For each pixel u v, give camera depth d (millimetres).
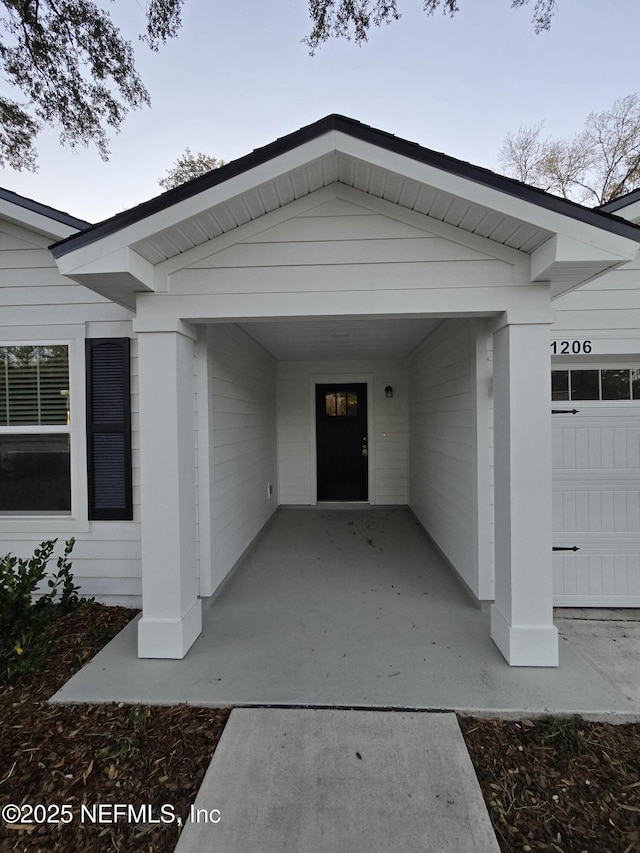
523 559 2355
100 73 4711
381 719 1946
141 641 2475
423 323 4234
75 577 3473
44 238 3447
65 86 4684
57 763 1733
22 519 3498
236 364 4172
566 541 3424
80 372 3461
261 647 2600
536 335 2330
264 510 5570
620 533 3408
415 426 5934
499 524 2533
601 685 2176
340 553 4586
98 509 3451
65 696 2123
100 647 2693
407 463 6691
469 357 3342
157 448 2469
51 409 3533
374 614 3084
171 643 2461
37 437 3541
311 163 2088
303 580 3803
